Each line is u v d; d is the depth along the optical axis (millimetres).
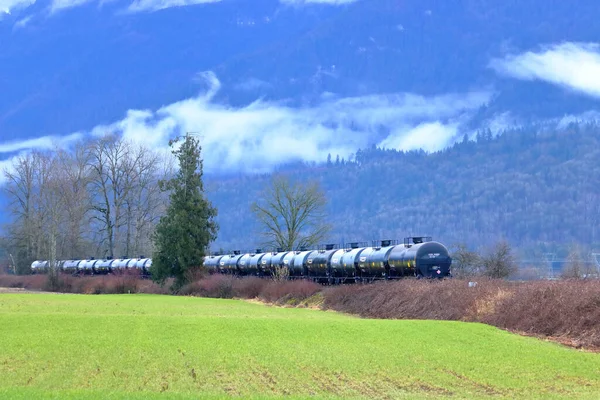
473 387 97125
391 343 129500
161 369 104625
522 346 128000
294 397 84625
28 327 144000
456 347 126062
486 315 167125
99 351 117375
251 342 129250
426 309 188375
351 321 163500
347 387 95938
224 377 100438
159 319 160875
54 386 92750
